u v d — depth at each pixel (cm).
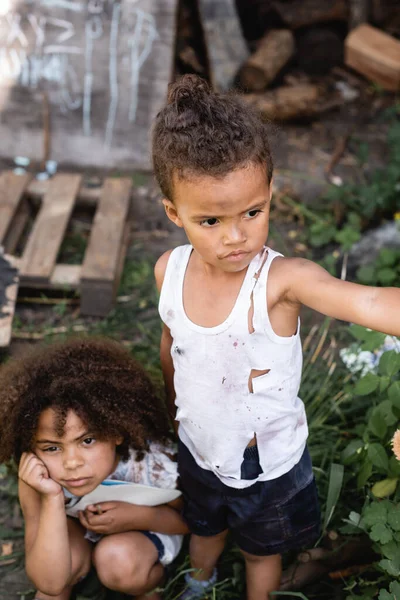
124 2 436
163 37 436
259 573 202
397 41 503
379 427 208
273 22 520
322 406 260
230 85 479
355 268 349
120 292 342
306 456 190
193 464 189
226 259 146
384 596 171
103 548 200
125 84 434
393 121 471
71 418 183
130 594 210
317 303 148
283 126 469
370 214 375
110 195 379
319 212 392
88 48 435
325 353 295
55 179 388
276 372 164
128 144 432
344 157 438
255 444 176
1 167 427
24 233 379
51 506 189
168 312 168
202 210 139
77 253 364
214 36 484
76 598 215
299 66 520
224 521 198
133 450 202
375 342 212
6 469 251
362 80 516
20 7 436
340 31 529
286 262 155
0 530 238
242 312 157
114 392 192
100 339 213
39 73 436
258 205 140
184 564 220
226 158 134
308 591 213
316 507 194
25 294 336
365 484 214
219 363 164
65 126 434
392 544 179
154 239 382
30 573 196
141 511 201
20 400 187
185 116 138
